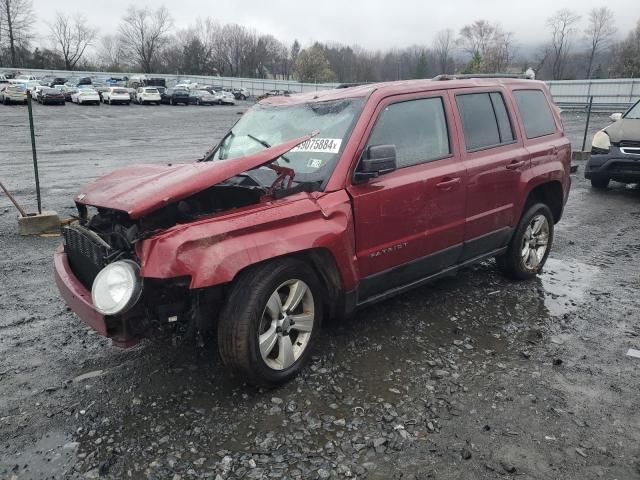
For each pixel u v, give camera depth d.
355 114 3.98
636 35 73.62
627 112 10.84
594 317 4.66
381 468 2.79
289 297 3.54
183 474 2.74
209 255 3.09
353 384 3.56
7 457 2.88
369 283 3.97
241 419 3.19
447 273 4.71
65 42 110.44
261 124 4.66
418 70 92.94
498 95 5.10
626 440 3.01
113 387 3.54
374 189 3.86
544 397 3.43
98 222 3.66
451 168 4.42
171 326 3.32
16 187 10.98
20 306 4.86
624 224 8.10
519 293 5.20
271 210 3.39
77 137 22.97
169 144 20.52
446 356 3.94
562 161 5.70
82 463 2.84
